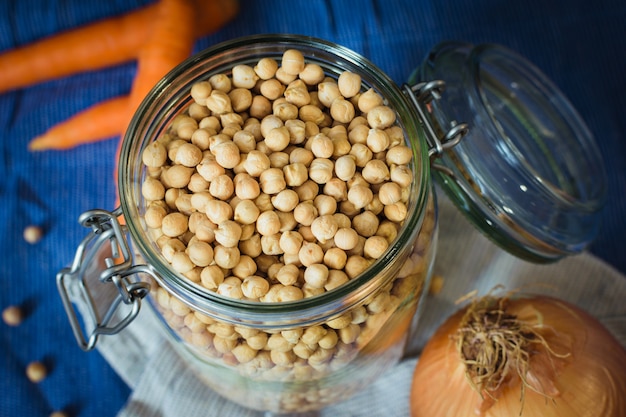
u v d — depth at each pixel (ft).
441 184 1.15
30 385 1.40
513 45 1.57
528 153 1.23
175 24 1.45
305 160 0.90
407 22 1.56
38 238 1.49
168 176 0.91
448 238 1.36
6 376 1.41
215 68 0.96
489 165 1.07
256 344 0.89
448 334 1.16
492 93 1.23
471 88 1.09
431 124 0.99
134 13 1.54
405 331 1.10
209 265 0.86
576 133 1.27
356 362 1.02
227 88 0.96
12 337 1.44
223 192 0.88
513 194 1.08
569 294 1.34
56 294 1.47
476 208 1.11
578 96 1.55
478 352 1.11
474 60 1.12
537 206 1.09
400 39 1.55
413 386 1.20
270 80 0.96
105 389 1.40
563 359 1.09
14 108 1.57
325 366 0.97
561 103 1.28
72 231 1.50
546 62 1.57
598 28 1.57
